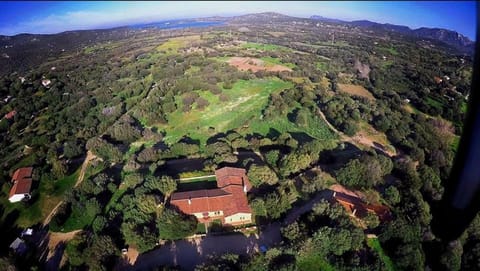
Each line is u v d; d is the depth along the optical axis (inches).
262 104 5900.6
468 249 2608.3
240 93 6397.6
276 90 6545.3
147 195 3198.8
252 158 4153.5
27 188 3666.3
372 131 4904.0
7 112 5703.7
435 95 6259.8
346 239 2583.7
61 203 3587.6
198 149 4350.4
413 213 2945.4
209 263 2481.5
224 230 2994.6
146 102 5900.6
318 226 2834.6
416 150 4089.6
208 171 3789.4
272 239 2891.2
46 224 3341.5
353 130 4722.0
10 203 3582.7
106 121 5359.3
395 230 2657.5
